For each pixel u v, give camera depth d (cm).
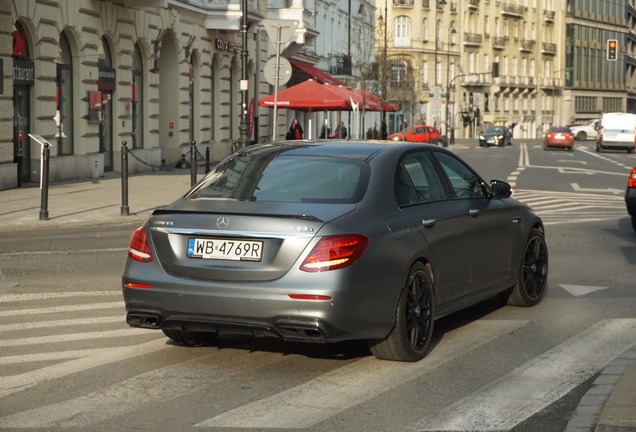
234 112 4662
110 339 871
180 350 829
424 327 808
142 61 3559
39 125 2712
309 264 720
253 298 723
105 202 2259
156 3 3300
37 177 2714
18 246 1530
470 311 1014
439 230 835
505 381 735
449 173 910
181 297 744
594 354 827
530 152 6794
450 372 762
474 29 12019
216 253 745
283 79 2278
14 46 2577
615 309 1032
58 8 2780
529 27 13225
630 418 613
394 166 828
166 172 3528
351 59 7050
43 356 805
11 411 649
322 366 776
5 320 955
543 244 1055
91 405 664
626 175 3916
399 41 10912
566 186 3203
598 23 14850
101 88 3150
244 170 823
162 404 667
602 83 15025
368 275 734
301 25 5022
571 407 666
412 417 640
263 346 842
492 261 940
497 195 977
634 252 1485
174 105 3875
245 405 666
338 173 802
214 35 4256
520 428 617
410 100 8481
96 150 3084
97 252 1460
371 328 743
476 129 12056
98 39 3083
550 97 13850
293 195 780
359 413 649
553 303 1064
